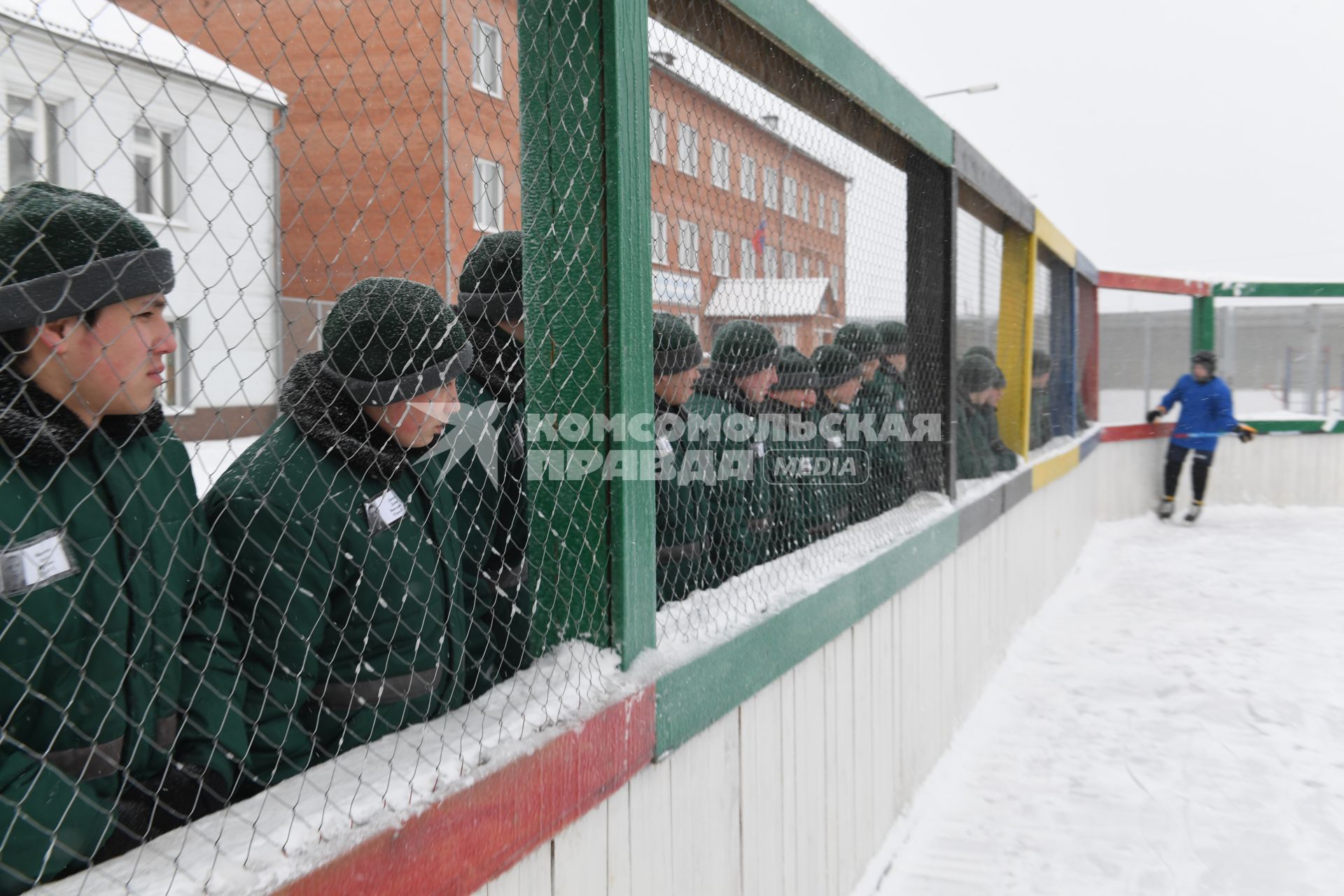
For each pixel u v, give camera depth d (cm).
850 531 243
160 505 94
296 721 108
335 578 111
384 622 116
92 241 79
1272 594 530
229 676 103
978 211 376
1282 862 250
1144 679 396
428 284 99
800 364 206
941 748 313
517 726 116
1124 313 794
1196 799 287
